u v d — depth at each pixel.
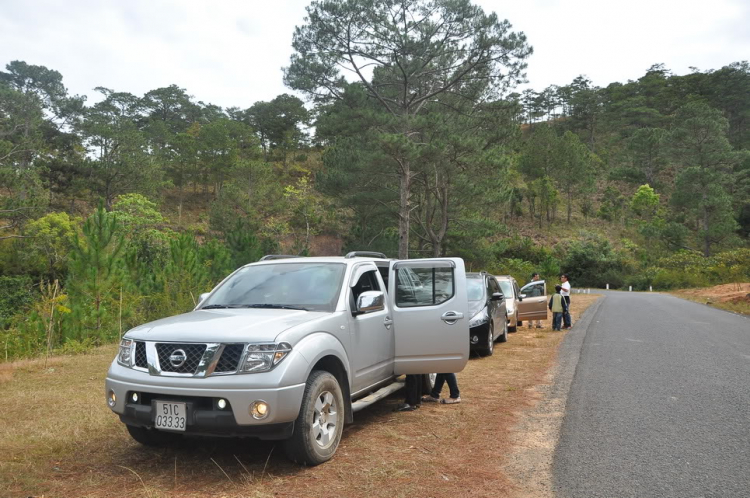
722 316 20.39
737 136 151.00
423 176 33.34
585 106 169.25
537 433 5.55
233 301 5.52
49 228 38.28
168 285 16.48
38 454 4.90
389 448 5.05
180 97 139.62
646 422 5.91
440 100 33.38
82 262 14.05
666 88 171.50
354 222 45.66
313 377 4.54
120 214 45.34
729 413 6.28
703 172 100.88
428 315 6.02
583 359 10.33
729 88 159.12
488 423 5.94
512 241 87.50
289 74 29.81
